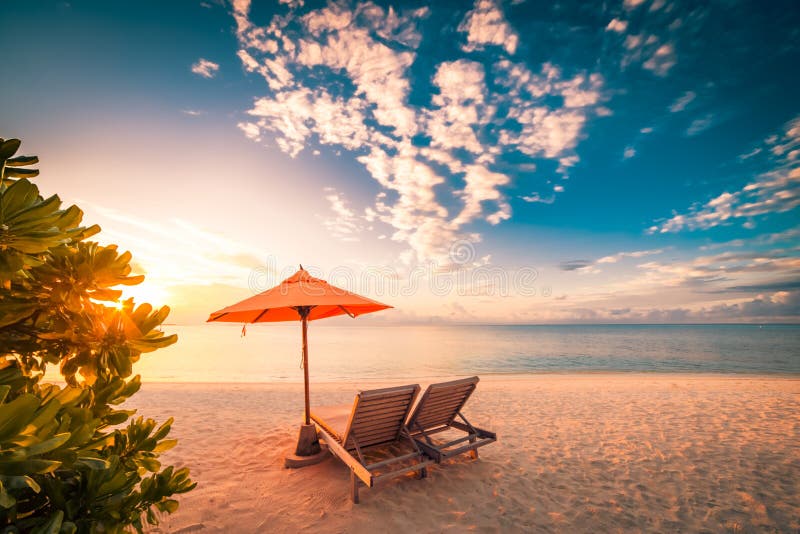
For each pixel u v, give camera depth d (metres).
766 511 3.43
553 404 7.86
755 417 6.64
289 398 8.31
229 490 3.57
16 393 1.25
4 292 1.25
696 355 27.28
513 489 3.76
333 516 3.17
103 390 1.51
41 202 1.10
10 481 0.88
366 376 16.09
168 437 5.27
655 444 5.17
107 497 1.39
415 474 3.98
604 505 3.50
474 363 22.50
